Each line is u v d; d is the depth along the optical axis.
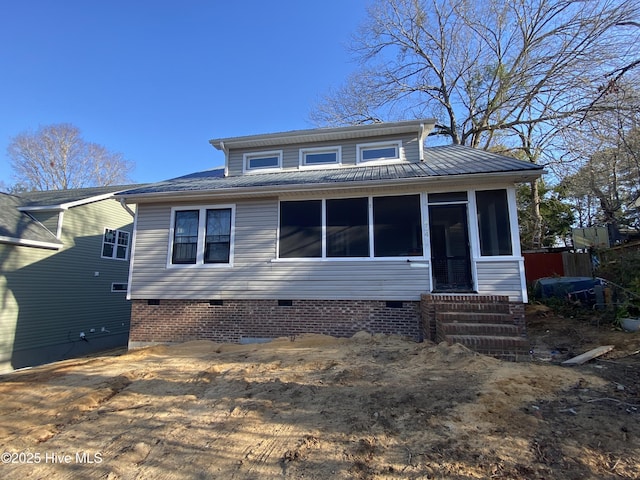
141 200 9.73
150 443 3.78
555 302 10.11
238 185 9.22
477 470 2.82
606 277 9.24
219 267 9.29
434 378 4.88
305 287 8.75
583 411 3.62
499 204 7.97
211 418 4.30
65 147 35.72
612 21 13.01
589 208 25.36
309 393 4.76
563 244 23.11
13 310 12.30
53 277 13.80
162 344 9.33
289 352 7.11
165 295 9.44
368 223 8.66
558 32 15.59
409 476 2.83
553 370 4.90
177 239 9.71
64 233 14.31
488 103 18.41
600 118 10.95
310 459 3.22
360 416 3.95
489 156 9.66
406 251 8.37
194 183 10.42
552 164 16.70
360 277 8.50
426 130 10.79
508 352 5.84
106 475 3.23
